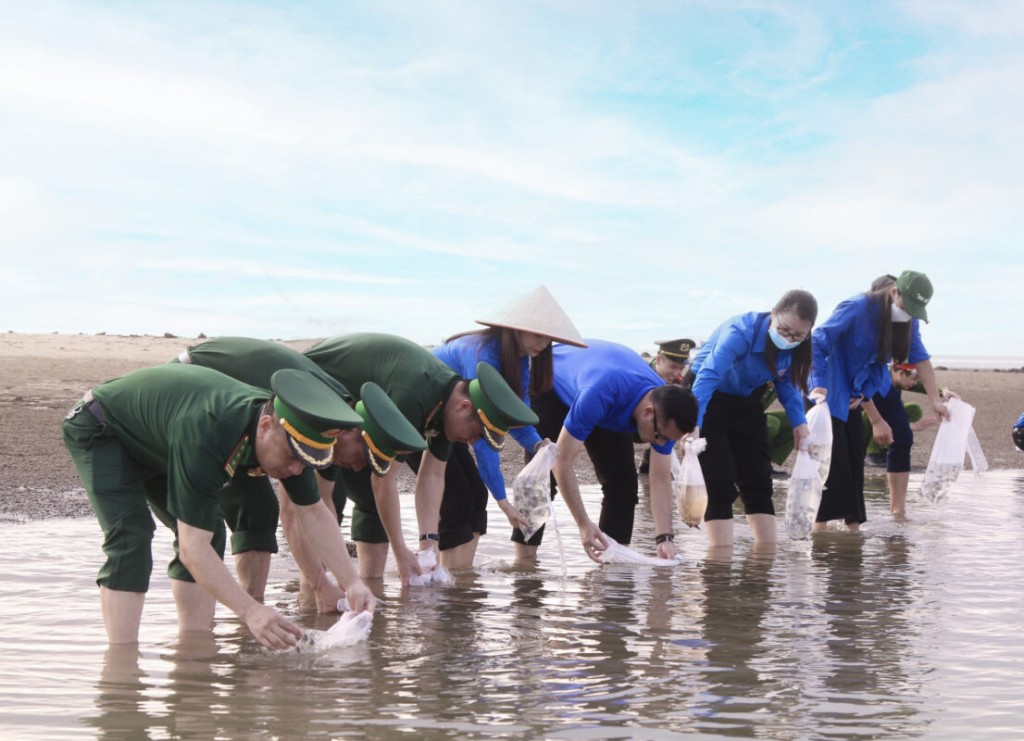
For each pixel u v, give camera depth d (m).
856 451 7.71
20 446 10.43
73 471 9.16
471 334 5.71
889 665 3.75
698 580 5.55
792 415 7.09
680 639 4.14
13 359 19.61
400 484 9.72
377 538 5.54
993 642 4.13
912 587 5.37
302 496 4.16
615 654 3.88
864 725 3.06
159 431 3.77
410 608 4.72
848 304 7.57
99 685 3.39
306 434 3.52
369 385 4.43
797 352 6.83
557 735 2.94
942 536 7.36
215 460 3.63
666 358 9.23
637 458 12.78
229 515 4.75
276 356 4.51
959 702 3.29
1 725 2.97
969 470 12.51
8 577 5.18
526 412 4.75
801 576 5.69
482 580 5.50
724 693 3.37
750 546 6.87
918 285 7.46
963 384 29.61
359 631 4.01
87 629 4.16
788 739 2.93
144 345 23.78
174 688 3.37
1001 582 5.52
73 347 22.45
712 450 6.90
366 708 3.17
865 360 7.58
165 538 6.48
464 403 4.82
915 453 13.91
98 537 6.35
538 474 5.83
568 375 6.24
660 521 6.21
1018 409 21.44
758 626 4.40
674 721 3.07
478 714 3.12
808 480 7.07
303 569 4.66
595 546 6.09
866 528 7.75
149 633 4.14
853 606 4.85
